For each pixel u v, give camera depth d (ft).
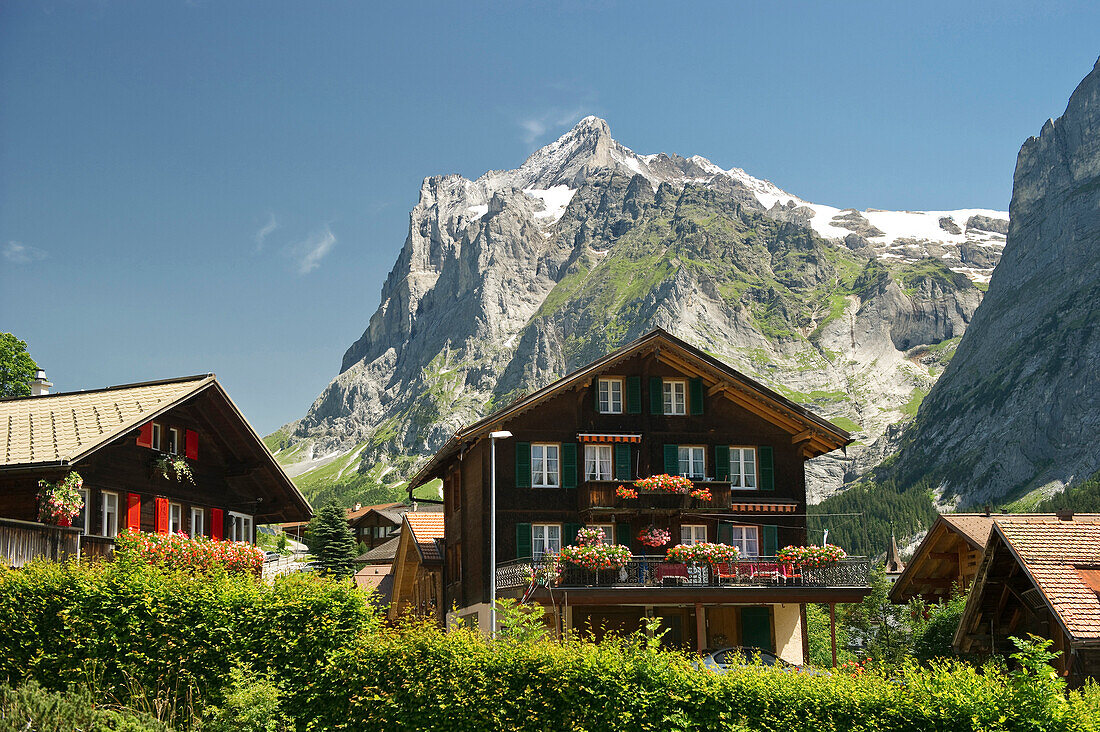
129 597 68.18
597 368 156.15
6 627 67.00
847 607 214.69
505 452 153.38
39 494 89.35
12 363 217.77
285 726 66.08
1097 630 83.25
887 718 63.00
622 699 66.18
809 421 158.81
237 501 123.95
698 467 158.71
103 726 60.90
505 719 66.90
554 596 138.10
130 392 110.52
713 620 153.48
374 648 69.36
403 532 195.21
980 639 97.71
